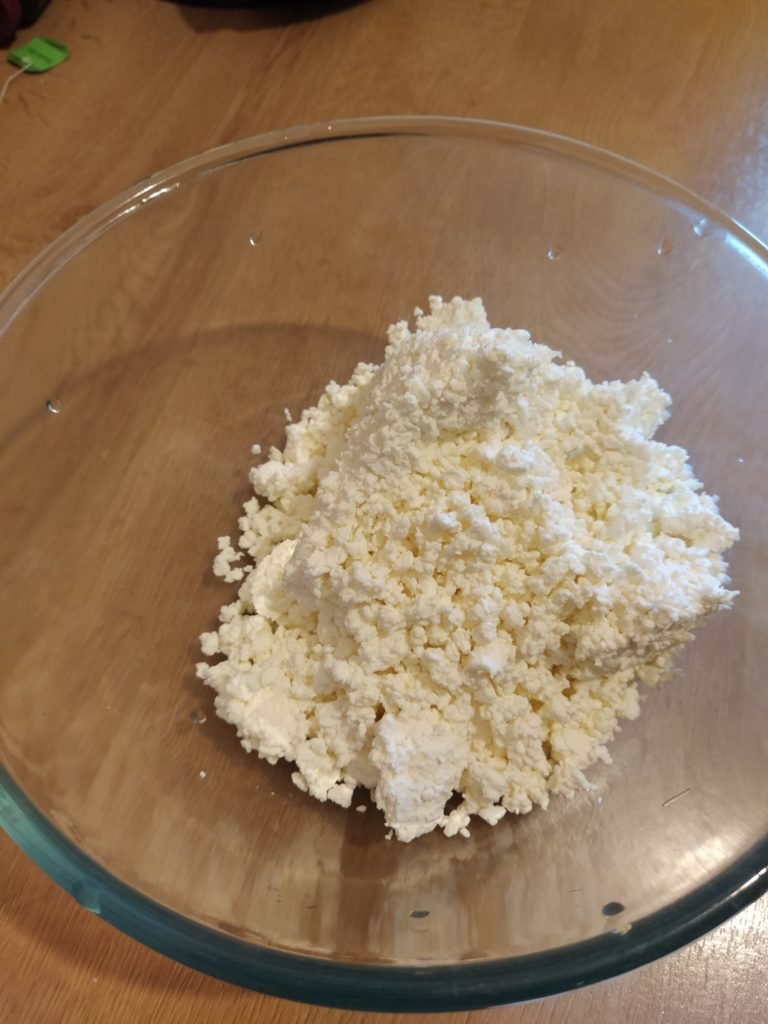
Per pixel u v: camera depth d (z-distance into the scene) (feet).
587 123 0.97
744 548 0.74
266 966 0.52
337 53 1.00
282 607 0.70
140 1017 0.59
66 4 1.02
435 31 1.02
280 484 0.76
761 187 0.94
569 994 0.60
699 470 0.78
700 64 1.01
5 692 0.67
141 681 0.70
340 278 0.88
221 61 0.99
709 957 0.62
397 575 0.65
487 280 0.88
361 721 0.63
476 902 0.61
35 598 0.72
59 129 0.94
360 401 0.77
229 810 0.64
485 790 0.62
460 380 0.64
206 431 0.82
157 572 0.75
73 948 0.60
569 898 0.60
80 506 0.77
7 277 0.85
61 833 0.58
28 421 0.76
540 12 1.03
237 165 0.83
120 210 0.79
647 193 0.83
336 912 0.60
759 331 0.80
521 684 0.65
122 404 0.81
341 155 0.85
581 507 0.71
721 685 0.69
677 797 0.64
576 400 0.74
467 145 0.85
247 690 0.65
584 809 0.65
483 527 0.62
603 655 0.62
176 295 0.84
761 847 0.57
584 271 0.87
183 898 0.58
